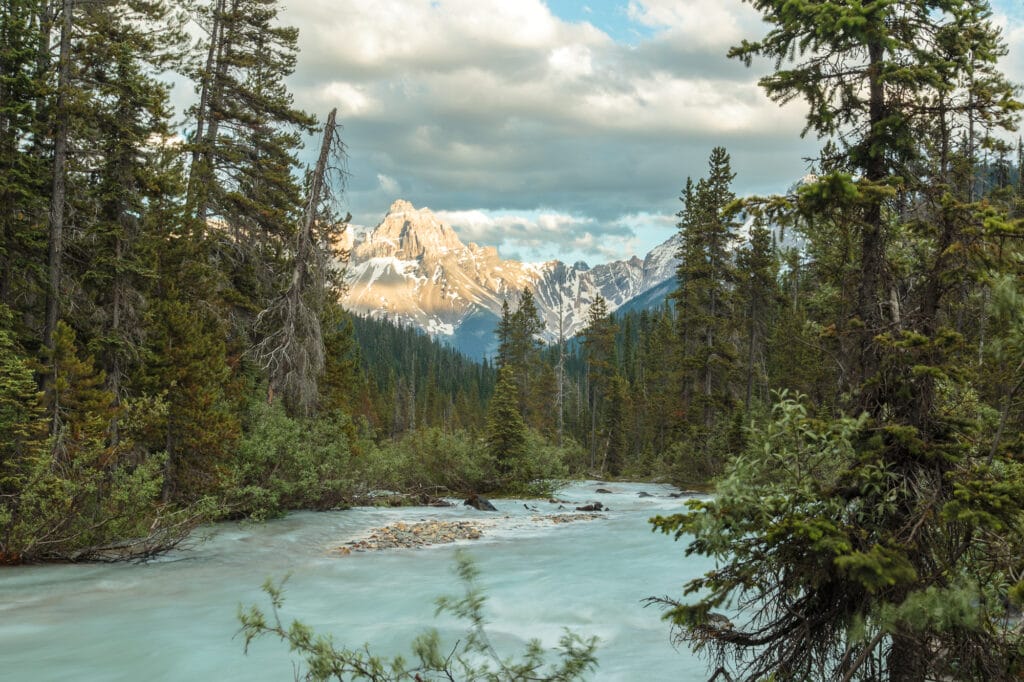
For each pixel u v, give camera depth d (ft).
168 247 85.25
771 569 17.81
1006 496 16.71
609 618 36.91
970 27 21.04
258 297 106.42
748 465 17.74
